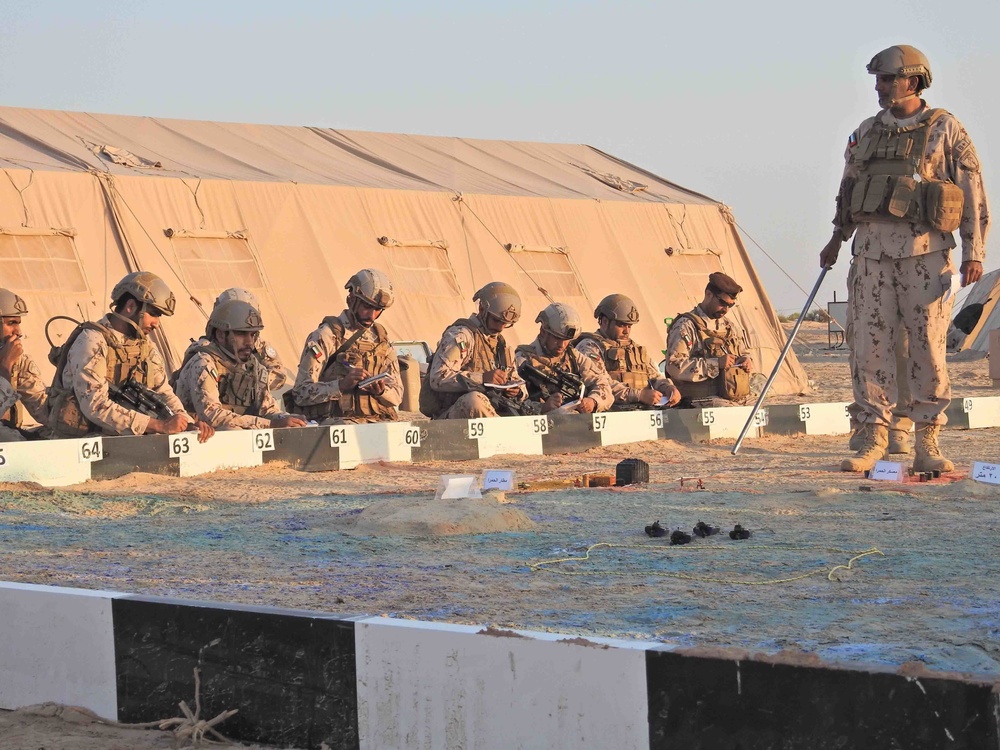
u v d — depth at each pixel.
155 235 17.28
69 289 16.28
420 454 10.89
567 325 12.38
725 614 4.64
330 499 8.25
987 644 4.15
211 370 10.40
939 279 9.50
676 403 13.35
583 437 11.99
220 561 5.91
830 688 2.93
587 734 3.23
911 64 9.46
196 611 3.88
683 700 3.11
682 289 22.64
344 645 3.62
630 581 5.32
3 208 16.19
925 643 4.16
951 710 2.79
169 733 3.89
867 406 9.85
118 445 9.20
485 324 12.11
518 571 5.60
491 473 8.48
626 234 22.41
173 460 9.47
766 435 13.59
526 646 3.31
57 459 8.82
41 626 4.18
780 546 6.15
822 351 39.66
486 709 3.38
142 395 9.73
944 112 9.57
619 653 3.19
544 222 21.48
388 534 6.69
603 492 8.33
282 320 17.86
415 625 3.50
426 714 3.47
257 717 3.78
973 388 22.52
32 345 15.62
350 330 11.49
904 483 8.67
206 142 20.75
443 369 11.74
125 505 7.92
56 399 9.57
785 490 8.38
